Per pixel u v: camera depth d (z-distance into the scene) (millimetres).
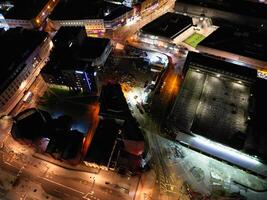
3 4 161250
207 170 85938
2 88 102000
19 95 111875
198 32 137750
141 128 99125
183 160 89000
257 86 100500
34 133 91875
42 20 152000
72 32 121938
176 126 91312
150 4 150875
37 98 113312
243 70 104188
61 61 110875
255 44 117750
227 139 84562
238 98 97875
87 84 107562
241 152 81625
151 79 117250
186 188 81500
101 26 139875
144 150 91812
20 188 84375
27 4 153125
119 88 104625
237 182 82312
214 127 88438
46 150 87312
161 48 131375
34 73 122062
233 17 133250
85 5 148875
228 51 116250
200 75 107062
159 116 102875
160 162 88625
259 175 82625
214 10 135500
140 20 149125
